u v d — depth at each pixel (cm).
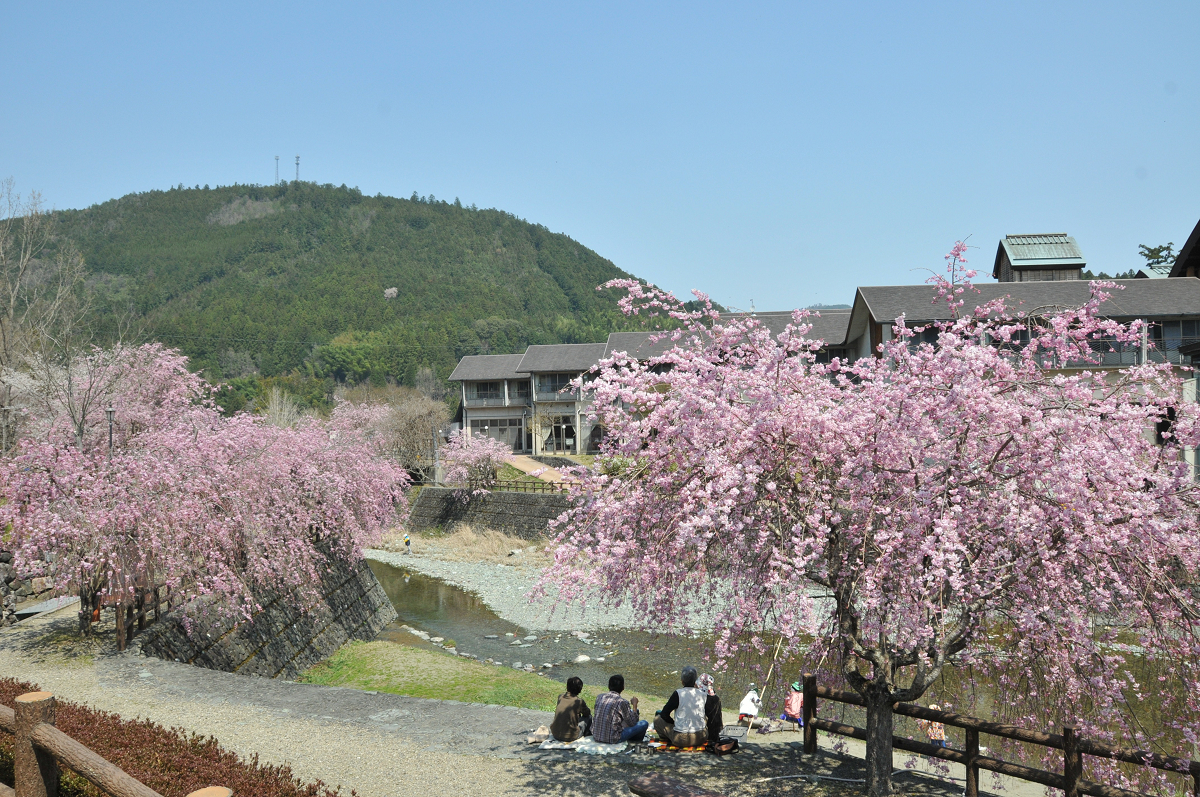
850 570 647
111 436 1280
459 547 3438
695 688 877
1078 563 607
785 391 696
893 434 621
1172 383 680
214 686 1068
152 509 1223
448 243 17338
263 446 1756
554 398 5216
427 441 4591
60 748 417
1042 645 654
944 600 641
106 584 1262
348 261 15262
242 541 1442
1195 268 2639
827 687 835
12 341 2383
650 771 789
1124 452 602
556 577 701
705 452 659
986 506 622
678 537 649
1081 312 718
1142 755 599
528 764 812
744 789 735
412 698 1051
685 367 732
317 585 1808
